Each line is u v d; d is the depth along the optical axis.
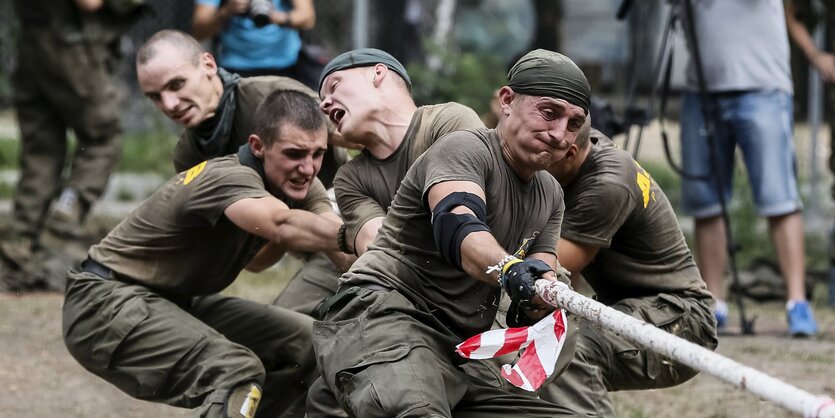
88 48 20.03
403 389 8.33
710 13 18.27
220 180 10.77
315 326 9.09
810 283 20.98
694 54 17.77
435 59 30.77
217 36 19.42
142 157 31.14
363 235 9.79
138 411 13.92
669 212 11.56
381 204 9.98
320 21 34.91
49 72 20.06
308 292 12.73
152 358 11.02
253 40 18.67
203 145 12.51
